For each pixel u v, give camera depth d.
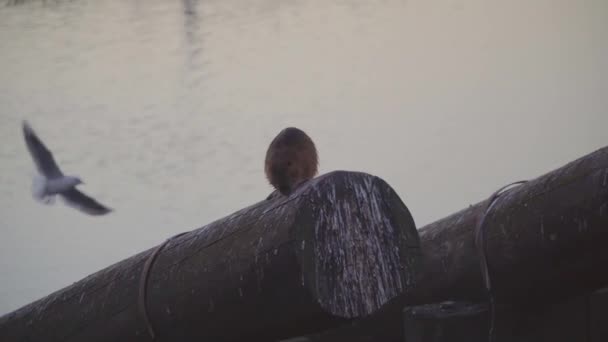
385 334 4.95
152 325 3.77
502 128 13.80
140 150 13.98
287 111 14.23
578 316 4.52
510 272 4.19
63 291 4.32
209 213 13.33
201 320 3.60
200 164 13.87
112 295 3.98
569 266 4.01
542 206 3.98
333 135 13.80
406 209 3.40
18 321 4.39
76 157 13.84
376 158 13.49
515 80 14.29
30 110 14.12
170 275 3.69
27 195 13.12
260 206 3.50
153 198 13.43
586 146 13.60
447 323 4.40
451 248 4.69
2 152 13.63
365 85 14.35
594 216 3.75
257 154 13.97
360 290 3.25
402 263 3.35
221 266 3.45
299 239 3.17
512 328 4.38
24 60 14.34
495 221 4.20
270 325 3.42
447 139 13.64
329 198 3.25
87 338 4.07
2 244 12.68
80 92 14.29
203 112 14.30
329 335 4.99
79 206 9.10
